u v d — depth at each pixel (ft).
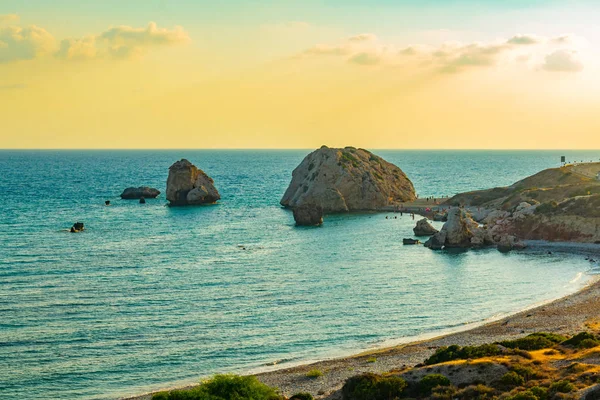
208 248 406.21
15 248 395.14
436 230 472.03
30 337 217.56
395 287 297.12
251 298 272.72
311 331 227.81
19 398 170.71
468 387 137.28
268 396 151.12
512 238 416.05
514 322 228.22
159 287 291.99
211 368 191.62
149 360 197.98
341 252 396.37
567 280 313.53
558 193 526.57
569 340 173.06
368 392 142.92
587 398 121.08
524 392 127.34
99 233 466.29
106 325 231.91
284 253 390.21
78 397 171.22
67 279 307.17
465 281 311.68
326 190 631.56
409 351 196.54
